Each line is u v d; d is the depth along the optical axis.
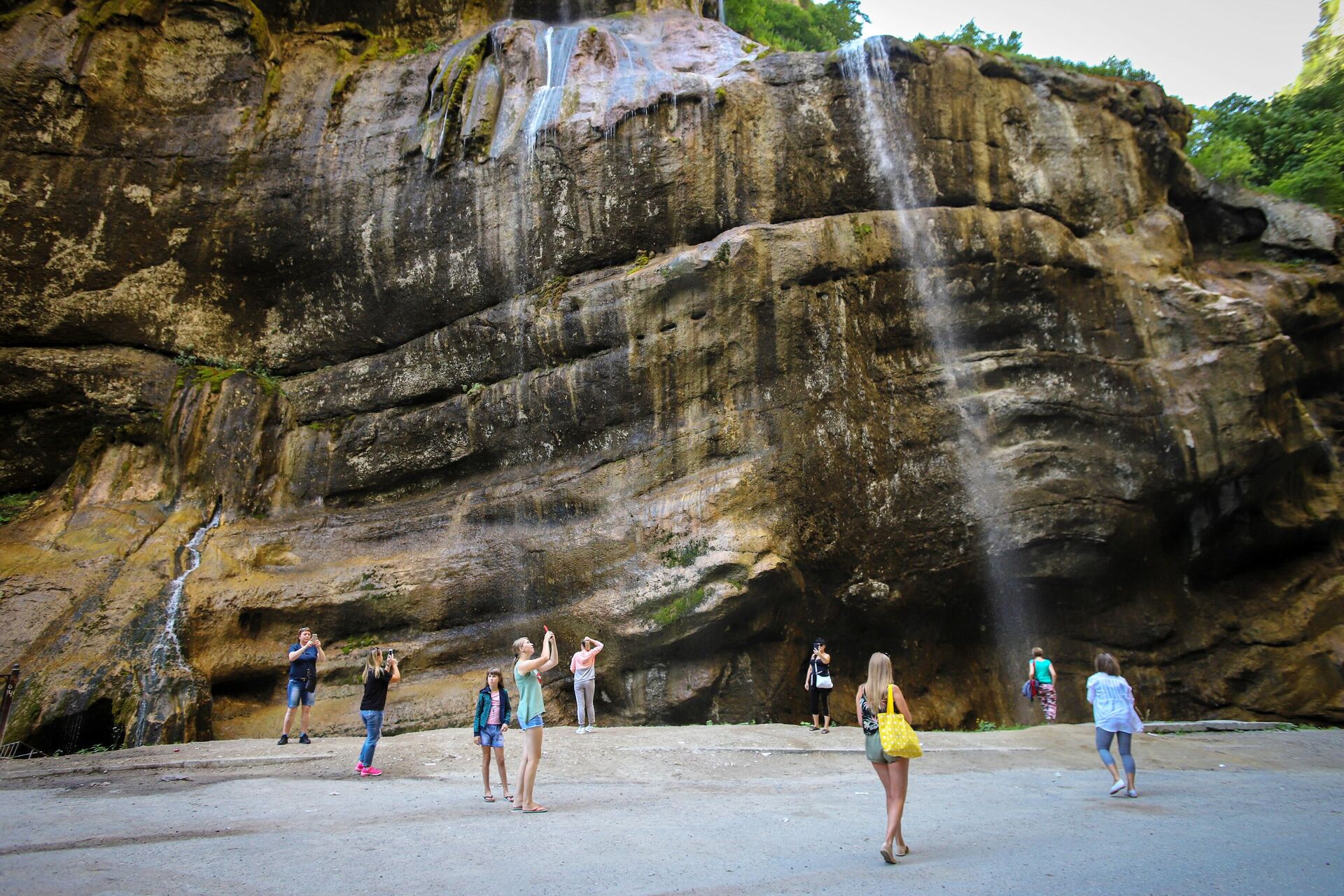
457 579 16.05
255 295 18.77
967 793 9.47
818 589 15.25
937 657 16.86
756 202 16.61
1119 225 18.39
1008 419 16.59
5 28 18.31
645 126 17.00
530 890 5.58
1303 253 19.61
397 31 22.03
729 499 14.59
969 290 16.91
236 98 19.28
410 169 18.39
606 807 8.40
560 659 15.12
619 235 16.89
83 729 12.70
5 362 17.55
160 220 18.31
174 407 17.59
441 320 18.08
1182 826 7.84
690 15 21.84
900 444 16.00
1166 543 17.70
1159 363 17.23
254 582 15.64
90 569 14.90
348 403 18.23
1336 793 9.81
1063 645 17.50
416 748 11.47
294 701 12.16
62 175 17.97
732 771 10.56
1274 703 17.09
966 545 16.09
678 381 15.74
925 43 17.69
